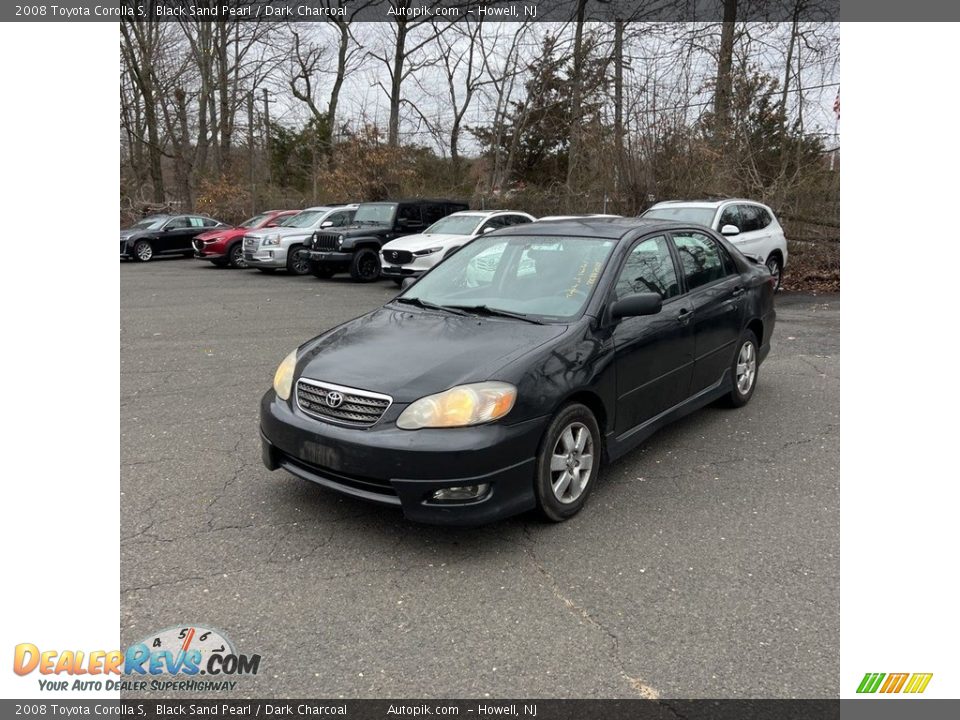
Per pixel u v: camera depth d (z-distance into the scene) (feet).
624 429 13.75
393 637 9.23
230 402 19.71
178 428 17.43
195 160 119.03
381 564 10.98
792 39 50.67
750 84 51.29
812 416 18.30
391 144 96.02
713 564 10.97
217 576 10.61
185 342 28.35
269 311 36.83
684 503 13.16
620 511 12.82
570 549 11.46
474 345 12.32
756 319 18.74
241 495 13.42
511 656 8.84
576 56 66.80
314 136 106.32
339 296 43.01
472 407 10.90
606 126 52.24
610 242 14.75
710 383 16.99
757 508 12.92
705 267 17.28
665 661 8.73
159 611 9.77
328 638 9.21
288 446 11.96
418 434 10.79
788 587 10.31
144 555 11.18
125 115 106.01
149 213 100.99
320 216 58.29
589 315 13.16
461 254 16.47
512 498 11.25
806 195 48.91
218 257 62.23
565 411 12.12
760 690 8.25
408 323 13.78
